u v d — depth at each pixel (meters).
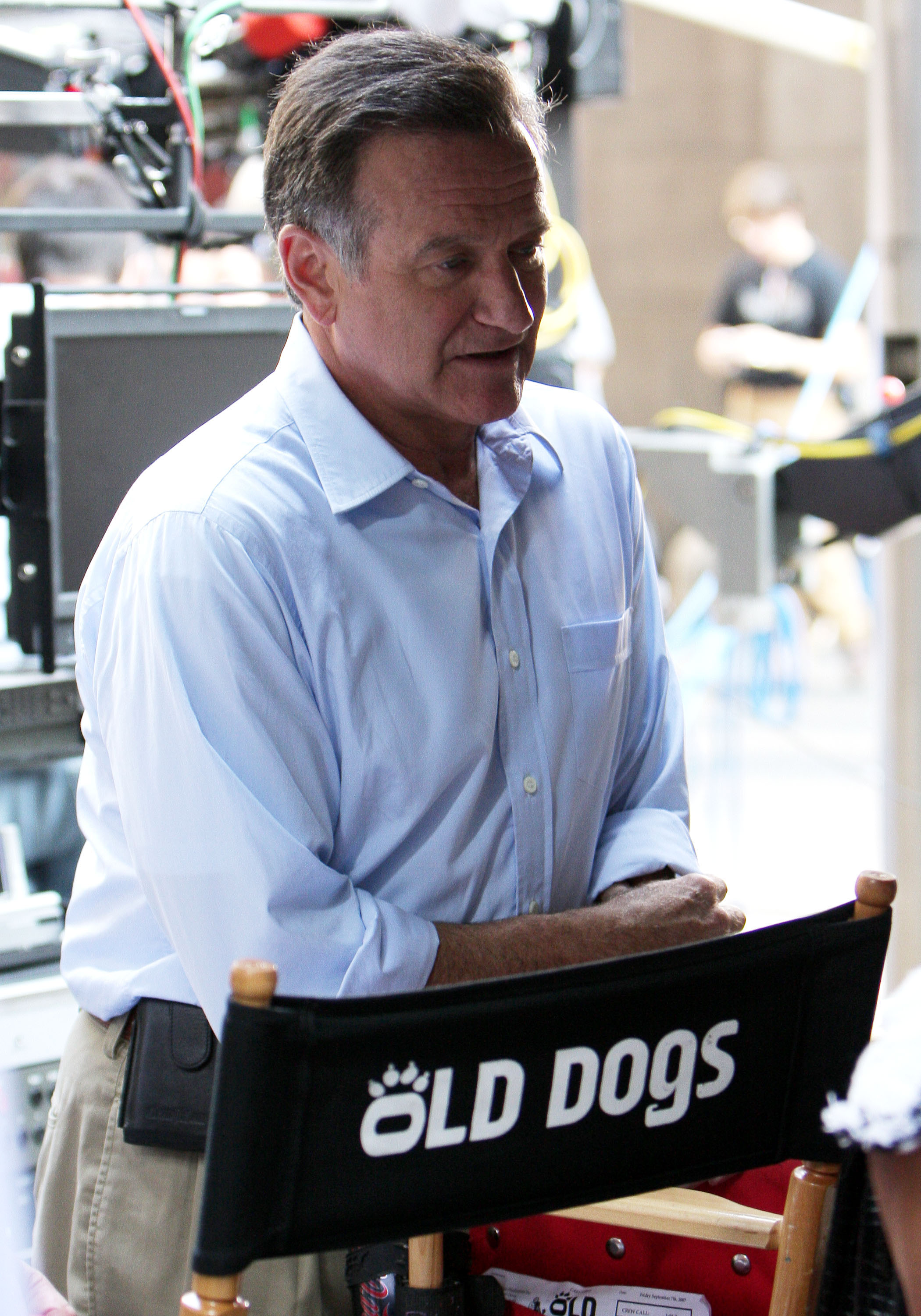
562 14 3.52
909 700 4.17
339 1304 1.90
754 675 7.03
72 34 3.05
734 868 5.88
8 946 2.62
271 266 3.61
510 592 1.91
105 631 1.82
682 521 3.85
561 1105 1.46
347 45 1.75
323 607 1.77
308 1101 1.36
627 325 10.74
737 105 10.55
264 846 1.69
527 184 1.72
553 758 1.94
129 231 2.79
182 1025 1.83
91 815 2.00
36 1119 2.51
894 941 4.25
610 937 1.87
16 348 2.51
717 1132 1.55
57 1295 1.72
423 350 1.73
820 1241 1.63
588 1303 1.75
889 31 3.97
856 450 3.55
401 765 1.81
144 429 2.71
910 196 3.99
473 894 1.90
